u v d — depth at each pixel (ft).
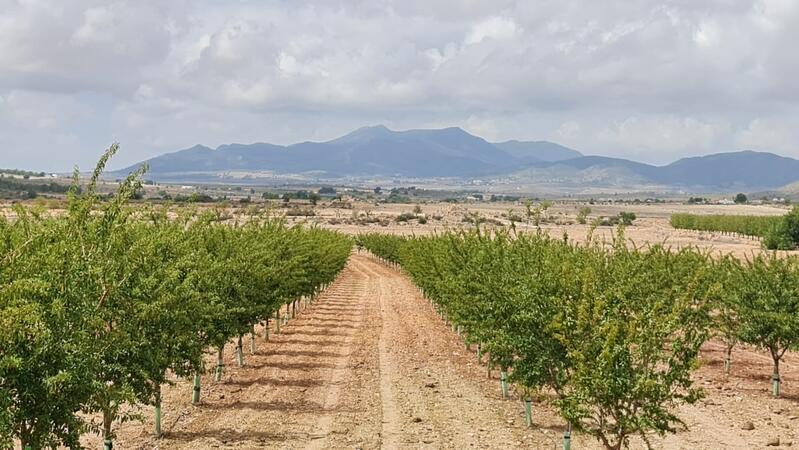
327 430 60.44
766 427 63.00
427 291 150.61
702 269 41.63
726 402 72.69
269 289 92.43
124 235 45.62
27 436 34.45
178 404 69.72
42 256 36.19
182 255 58.39
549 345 49.90
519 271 63.46
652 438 59.06
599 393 38.81
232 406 69.26
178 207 75.05
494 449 55.36
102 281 39.32
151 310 44.47
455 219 550.77
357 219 525.75
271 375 85.61
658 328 38.45
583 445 56.54
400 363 94.89
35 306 31.07
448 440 57.88
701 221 431.84
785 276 76.54
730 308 82.48
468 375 86.99
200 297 57.62
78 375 34.83
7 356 30.89
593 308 41.88
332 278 200.34
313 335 122.21
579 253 73.97
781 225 289.74
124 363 43.91
